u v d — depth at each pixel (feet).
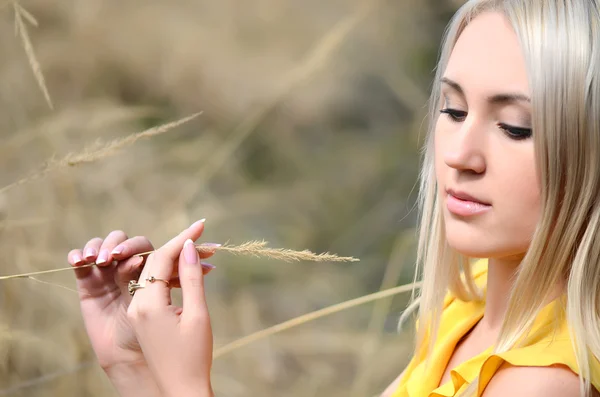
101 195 6.86
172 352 3.66
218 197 9.64
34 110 7.14
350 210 10.55
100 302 3.99
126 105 10.09
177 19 11.77
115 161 7.14
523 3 3.41
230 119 11.66
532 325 3.51
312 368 7.40
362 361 6.95
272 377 6.98
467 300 4.02
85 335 5.60
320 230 10.16
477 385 3.44
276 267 9.04
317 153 11.67
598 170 3.37
